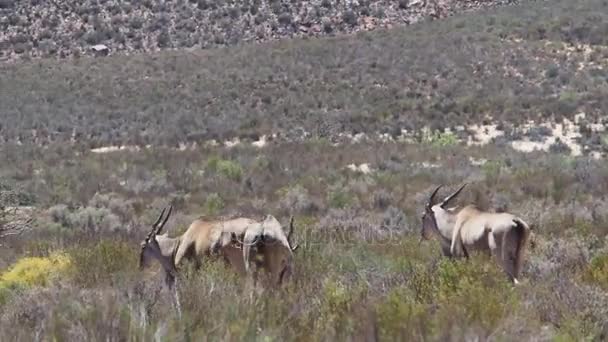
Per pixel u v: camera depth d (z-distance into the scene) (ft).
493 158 234.58
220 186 206.90
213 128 311.68
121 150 282.15
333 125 303.89
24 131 325.62
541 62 370.94
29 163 256.11
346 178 208.85
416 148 255.91
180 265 75.46
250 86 379.76
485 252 79.25
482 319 54.90
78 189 207.10
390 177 203.51
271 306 58.75
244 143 288.71
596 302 62.23
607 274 77.61
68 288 74.84
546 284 71.97
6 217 155.33
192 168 236.63
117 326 52.90
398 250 100.94
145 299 62.18
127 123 334.65
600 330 57.47
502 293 61.82
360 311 55.83
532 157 233.14
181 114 341.00
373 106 332.60
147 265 79.20
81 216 166.71
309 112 331.36
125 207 181.88
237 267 71.97
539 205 153.58
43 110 357.61
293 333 53.21
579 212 142.31
